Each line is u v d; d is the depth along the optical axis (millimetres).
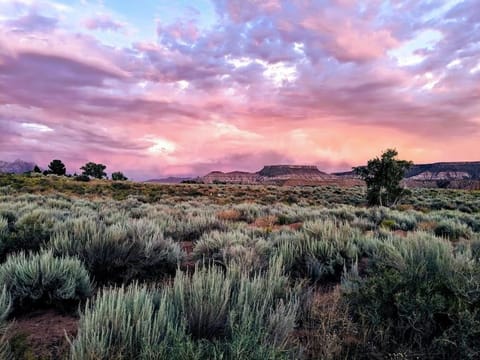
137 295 2963
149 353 2295
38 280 4012
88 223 6785
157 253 5949
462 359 2779
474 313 2922
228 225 10281
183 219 11789
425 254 4641
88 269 5059
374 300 3496
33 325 3506
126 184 51625
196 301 3115
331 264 5699
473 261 4125
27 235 6375
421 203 30344
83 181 53688
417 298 3209
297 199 36031
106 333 2555
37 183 40094
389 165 26375
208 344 2451
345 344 3068
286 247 6047
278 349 2416
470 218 15086
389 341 3072
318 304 3678
